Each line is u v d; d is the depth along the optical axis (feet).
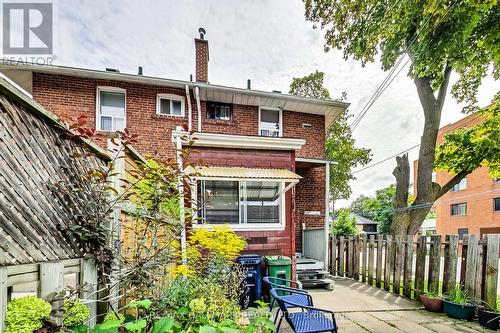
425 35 20.68
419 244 21.13
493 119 30.37
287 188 23.52
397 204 33.09
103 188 9.46
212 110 34.06
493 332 14.67
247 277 19.38
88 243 8.47
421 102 33.01
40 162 7.32
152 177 10.75
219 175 19.80
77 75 28.81
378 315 17.48
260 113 35.37
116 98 30.60
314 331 10.99
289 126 36.06
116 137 10.65
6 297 5.41
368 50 29.01
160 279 11.43
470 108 35.24
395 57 27.63
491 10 20.08
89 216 8.47
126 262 9.89
